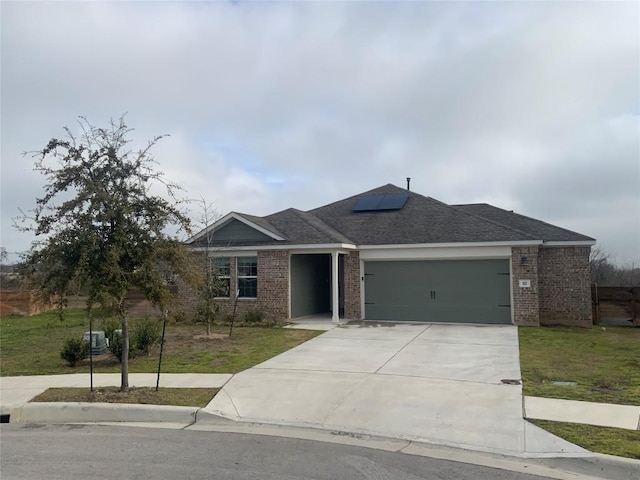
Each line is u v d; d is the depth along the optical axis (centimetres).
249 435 703
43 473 557
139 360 1209
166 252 877
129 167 875
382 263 1933
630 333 1627
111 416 805
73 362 1168
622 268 3825
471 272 1812
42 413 816
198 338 1516
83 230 819
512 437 662
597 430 669
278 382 954
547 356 1180
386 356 1179
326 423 747
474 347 1299
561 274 1877
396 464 584
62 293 842
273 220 2134
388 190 2444
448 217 2017
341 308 2261
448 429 703
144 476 545
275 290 1933
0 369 1149
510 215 2188
